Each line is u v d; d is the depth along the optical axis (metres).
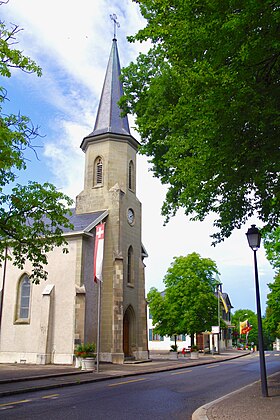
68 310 27.36
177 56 11.06
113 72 36.56
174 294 42.38
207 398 12.50
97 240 25.48
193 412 9.99
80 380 17.41
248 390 13.40
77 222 30.50
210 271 43.41
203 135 9.88
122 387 15.43
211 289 43.62
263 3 7.60
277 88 9.07
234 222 13.61
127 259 31.50
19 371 21.09
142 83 17.95
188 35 9.38
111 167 32.66
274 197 11.19
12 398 12.73
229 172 10.31
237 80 8.69
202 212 13.72
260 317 12.39
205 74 9.12
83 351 23.59
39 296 28.98
